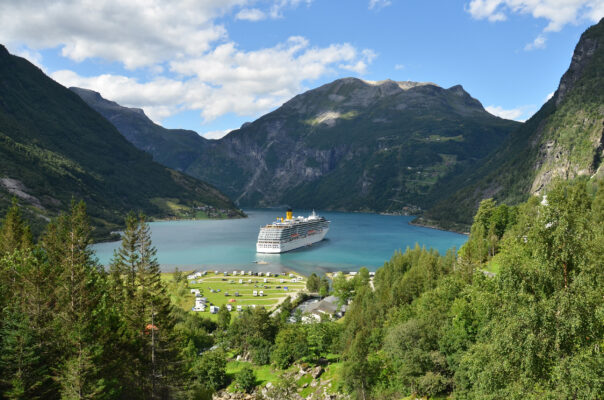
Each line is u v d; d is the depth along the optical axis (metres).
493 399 35.47
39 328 54.44
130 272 76.88
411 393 64.38
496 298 38.25
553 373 31.47
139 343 62.69
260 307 114.81
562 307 32.44
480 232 137.38
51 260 74.25
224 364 92.19
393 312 96.56
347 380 72.19
